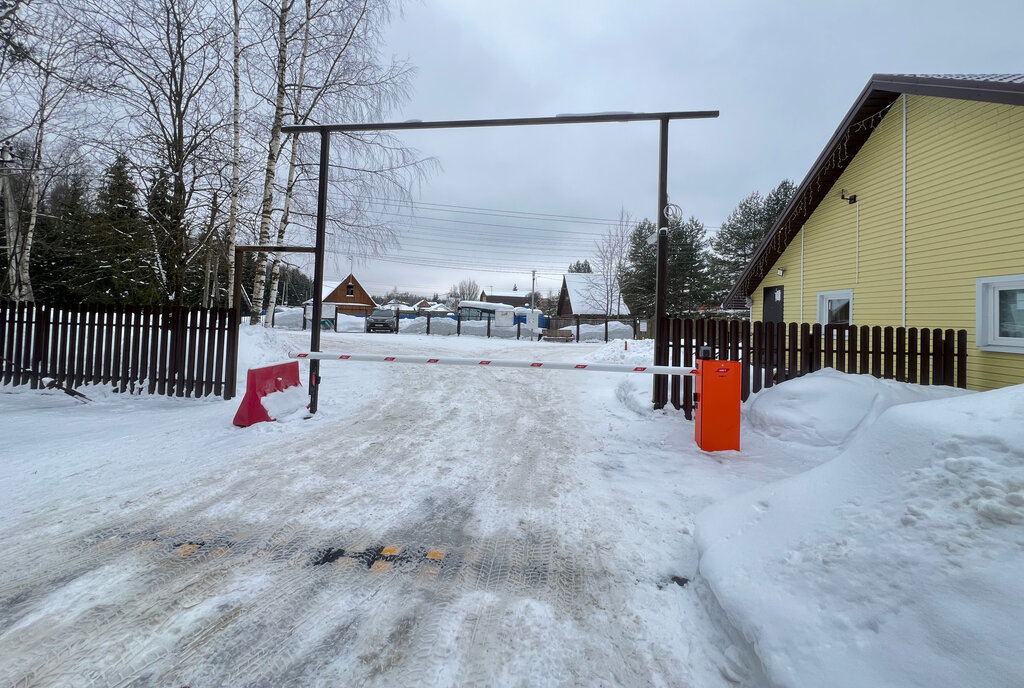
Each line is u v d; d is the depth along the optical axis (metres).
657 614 2.68
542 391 9.51
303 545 3.36
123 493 4.20
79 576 2.93
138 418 6.87
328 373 11.20
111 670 2.18
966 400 2.91
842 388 5.75
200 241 16.95
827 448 5.09
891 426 2.93
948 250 7.96
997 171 7.11
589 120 6.61
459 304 38.56
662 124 6.70
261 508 3.94
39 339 8.53
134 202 18.47
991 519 2.11
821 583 2.31
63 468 4.79
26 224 14.32
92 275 19.75
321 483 4.49
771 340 6.71
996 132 7.13
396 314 30.83
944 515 2.24
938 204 8.14
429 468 4.93
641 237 37.03
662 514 3.89
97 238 18.44
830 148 10.07
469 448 5.61
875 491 2.65
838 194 10.78
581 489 4.40
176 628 2.47
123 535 3.45
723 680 2.21
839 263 10.77
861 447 3.02
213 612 2.61
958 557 2.05
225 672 2.19
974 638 1.76
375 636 2.45
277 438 5.93
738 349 6.72
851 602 2.15
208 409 7.46
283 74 13.38
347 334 24.97
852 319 10.33
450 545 3.39
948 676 1.72
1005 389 2.90
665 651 2.39
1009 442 2.35
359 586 2.88
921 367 6.51
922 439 2.67
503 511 3.94
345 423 6.68
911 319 8.73
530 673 2.23
